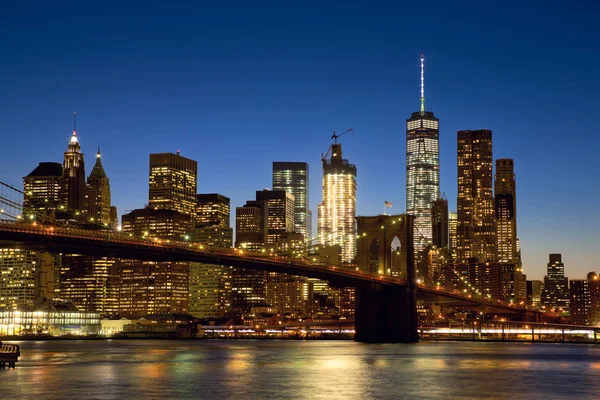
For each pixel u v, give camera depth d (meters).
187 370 141.88
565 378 132.00
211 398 100.44
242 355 197.50
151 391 106.56
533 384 121.38
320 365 157.75
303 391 108.75
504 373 141.00
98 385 113.25
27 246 164.00
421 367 154.00
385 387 114.94
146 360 172.25
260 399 99.94
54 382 116.75
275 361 171.00
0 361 141.75
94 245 170.62
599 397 106.31
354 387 114.50
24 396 100.25
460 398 103.81
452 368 151.75
